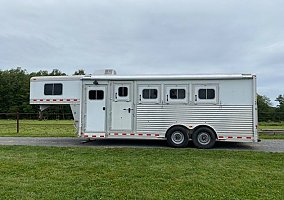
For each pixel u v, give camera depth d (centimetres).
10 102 7506
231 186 678
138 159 974
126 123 1309
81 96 1338
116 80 1315
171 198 595
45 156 1022
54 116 3500
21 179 724
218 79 1250
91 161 938
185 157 1017
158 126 1289
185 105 1272
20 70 8444
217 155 1064
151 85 1296
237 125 1234
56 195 605
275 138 1684
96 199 586
